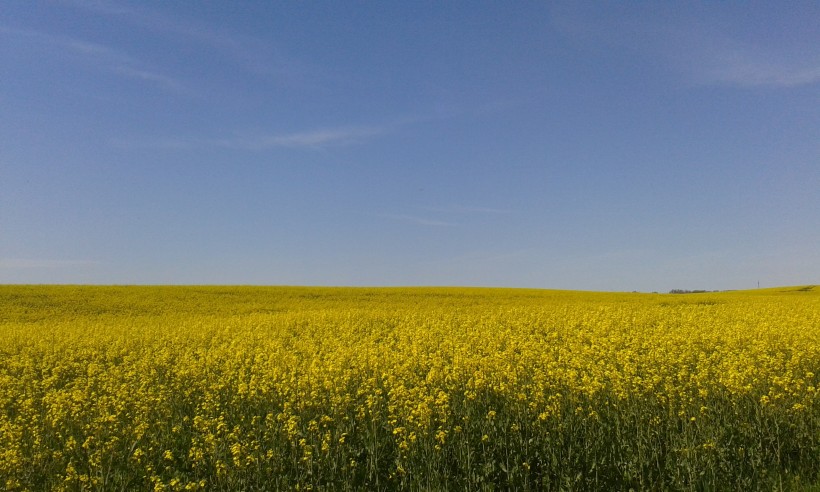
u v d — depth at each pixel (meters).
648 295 49.31
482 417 10.40
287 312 33.22
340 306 36.81
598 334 19.36
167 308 35.41
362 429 10.33
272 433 9.87
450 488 8.36
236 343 19.97
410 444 9.19
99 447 9.30
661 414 10.62
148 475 8.80
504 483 8.65
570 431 9.89
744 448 9.38
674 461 9.01
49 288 42.66
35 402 12.86
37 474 8.97
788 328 19.23
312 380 11.73
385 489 8.54
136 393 12.48
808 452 9.48
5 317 31.11
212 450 9.21
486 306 36.31
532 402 10.59
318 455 8.98
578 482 8.49
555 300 42.34
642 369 13.57
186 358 16.42
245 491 8.32
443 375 12.42
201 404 12.10
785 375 11.82
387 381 11.83
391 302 39.47
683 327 20.69
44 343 20.53
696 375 12.30
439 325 22.97
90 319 30.94
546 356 14.11
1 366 17.77
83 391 13.16
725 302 39.62
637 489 8.59
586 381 11.54
